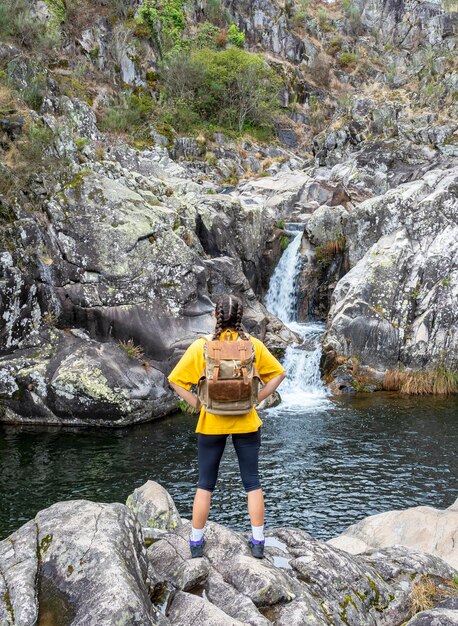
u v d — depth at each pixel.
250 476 3.89
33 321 14.55
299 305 21.41
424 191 20.20
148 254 15.52
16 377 13.72
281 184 28.72
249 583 3.60
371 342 17.08
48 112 24.59
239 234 20.78
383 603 4.04
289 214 25.50
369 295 17.41
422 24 49.81
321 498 9.52
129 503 5.92
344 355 17.17
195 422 13.84
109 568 3.03
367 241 20.45
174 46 41.03
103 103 34.81
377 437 12.45
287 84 46.59
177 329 15.45
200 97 40.41
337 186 26.25
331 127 32.66
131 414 13.53
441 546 6.07
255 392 3.65
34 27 33.16
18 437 12.66
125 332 14.99
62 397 13.44
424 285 17.52
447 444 11.98
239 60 40.97
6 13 32.56
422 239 18.78
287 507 9.20
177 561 3.87
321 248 21.44
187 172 32.31
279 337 18.70
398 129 29.27
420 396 16.05
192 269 16.02
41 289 14.66
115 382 13.61
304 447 11.88
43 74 25.66
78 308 15.02
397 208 19.89
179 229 17.94
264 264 22.30
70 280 15.06
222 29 47.03
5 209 14.82
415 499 9.45
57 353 14.20
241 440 3.82
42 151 16.31
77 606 2.87
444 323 17.03
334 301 18.64
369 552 4.91
